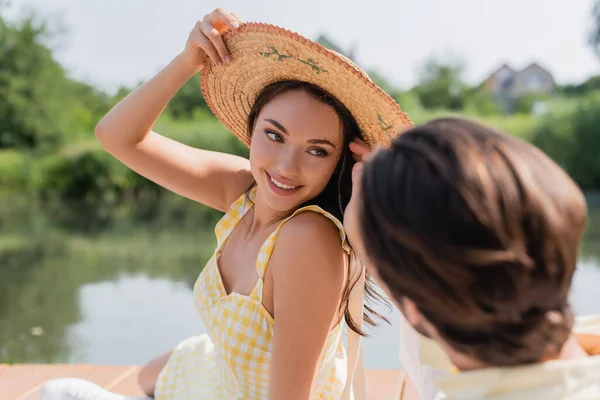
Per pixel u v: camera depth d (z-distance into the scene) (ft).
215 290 4.82
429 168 2.59
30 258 27.63
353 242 3.99
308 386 4.23
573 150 58.03
